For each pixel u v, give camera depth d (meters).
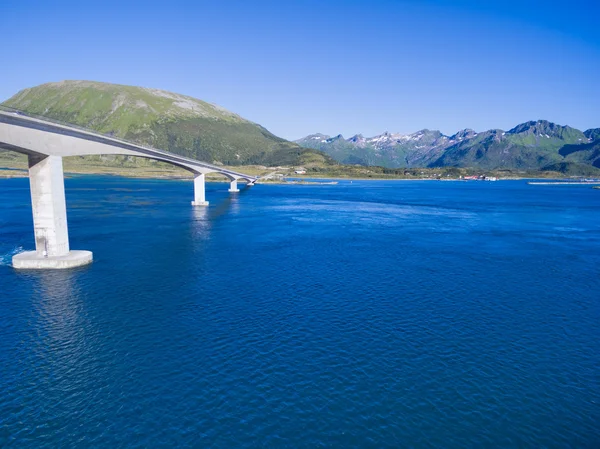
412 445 24.09
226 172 185.00
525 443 24.50
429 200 194.00
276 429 25.09
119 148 81.50
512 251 75.88
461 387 29.94
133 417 25.95
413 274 58.62
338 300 46.97
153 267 59.50
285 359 33.19
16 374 30.45
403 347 35.72
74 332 37.47
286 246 76.38
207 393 28.45
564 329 40.31
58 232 59.72
